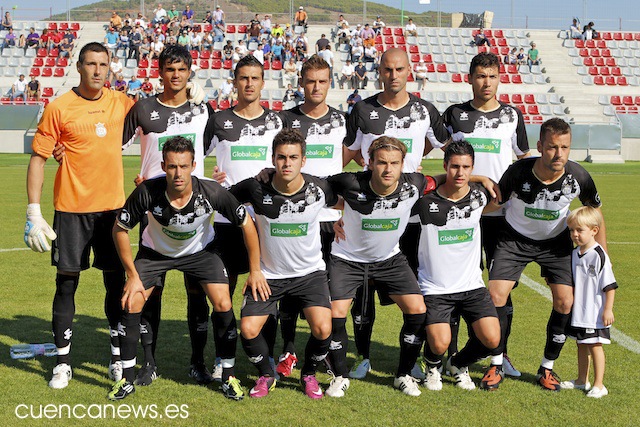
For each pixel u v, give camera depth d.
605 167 28.41
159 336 6.71
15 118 29.55
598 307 5.26
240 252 5.95
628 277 9.34
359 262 5.54
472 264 5.53
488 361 6.16
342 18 39.34
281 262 5.31
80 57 5.44
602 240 5.57
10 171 22.89
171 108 5.75
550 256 5.70
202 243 5.34
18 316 7.23
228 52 35.91
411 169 6.30
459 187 5.34
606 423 4.71
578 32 40.34
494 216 6.18
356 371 5.68
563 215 5.61
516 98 35.00
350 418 4.76
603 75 37.56
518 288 8.74
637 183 22.25
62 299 5.46
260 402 5.07
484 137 6.32
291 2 40.84
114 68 32.81
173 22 38.03
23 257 10.17
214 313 5.21
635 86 37.06
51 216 13.90
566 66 38.16
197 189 5.07
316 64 6.04
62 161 5.47
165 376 5.63
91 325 6.98
